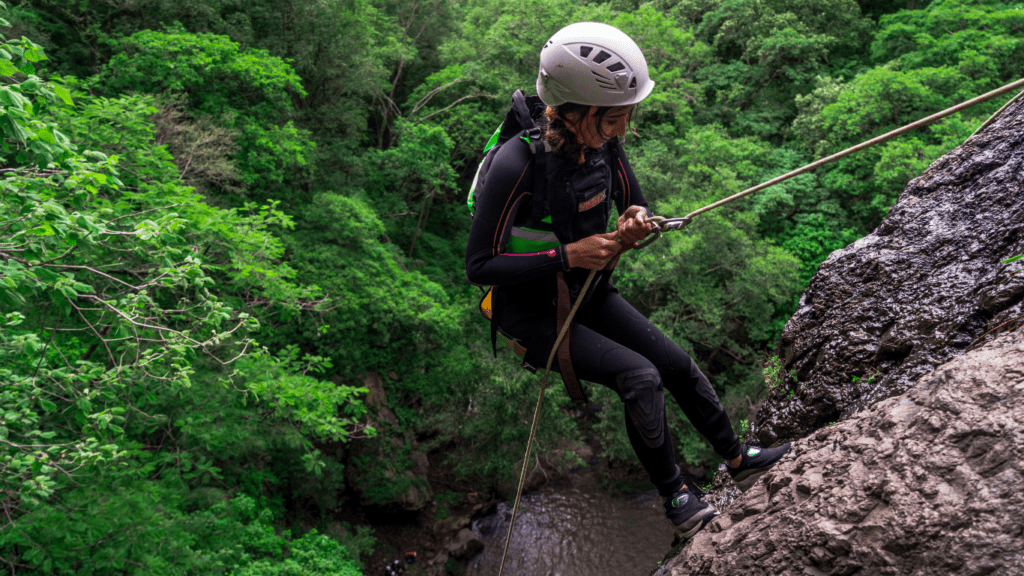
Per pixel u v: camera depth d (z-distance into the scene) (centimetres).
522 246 148
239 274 820
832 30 2762
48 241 373
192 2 1716
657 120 2519
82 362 518
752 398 1881
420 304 1795
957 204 233
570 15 2547
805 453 156
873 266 240
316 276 1664
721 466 255
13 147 383
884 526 117
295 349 1033
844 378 228
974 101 110
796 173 129
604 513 1855
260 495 1513
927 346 201
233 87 1602
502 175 142
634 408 150
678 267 1895
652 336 164
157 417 617
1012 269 187
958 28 2245
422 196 2825
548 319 155
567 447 2059
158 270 576
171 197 744
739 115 2648
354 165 2312
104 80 1466
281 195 1838
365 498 1770
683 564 163
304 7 1988
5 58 318
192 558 727
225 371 844
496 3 2886
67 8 1627
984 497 108
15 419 450
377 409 1859
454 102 2648
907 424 132
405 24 2933
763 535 141
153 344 613
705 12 3039
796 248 2112
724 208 1984
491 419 1736
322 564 1263
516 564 1725
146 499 697
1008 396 117
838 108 2116
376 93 2483
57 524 571
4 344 452
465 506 1928
